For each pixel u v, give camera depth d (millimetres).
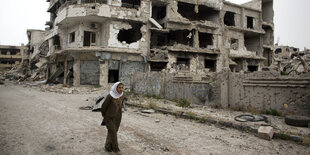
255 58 28172
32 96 14125
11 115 7512
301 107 6930
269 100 7883
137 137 5234
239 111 8719
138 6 23141
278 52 46781
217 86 9953
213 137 5402
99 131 5676
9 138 4879
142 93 15648
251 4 31047
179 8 27828
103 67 20750
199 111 8719
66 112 8445
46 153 4043
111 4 21578
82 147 4406
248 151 4410
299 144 4879
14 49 56875
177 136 5422
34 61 37156
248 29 27797
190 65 24609
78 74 21734
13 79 36469
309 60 19922
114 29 21281
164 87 13508
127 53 21609
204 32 25703
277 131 5512
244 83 8750
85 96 15258
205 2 25734
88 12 20047
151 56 22516
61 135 5227
